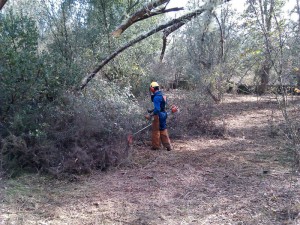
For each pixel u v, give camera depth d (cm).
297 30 568
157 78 1224
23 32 629
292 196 487
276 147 787
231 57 1436
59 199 491
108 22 1002
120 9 1027
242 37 1314
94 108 658
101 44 943
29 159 600
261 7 566
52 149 593
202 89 1187
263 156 717
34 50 650
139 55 1154
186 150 768
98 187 539
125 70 1065
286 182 552
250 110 1336
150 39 1178
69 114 639
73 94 684
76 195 507
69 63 752
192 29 1335
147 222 421
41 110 639
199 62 1366
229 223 417
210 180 572
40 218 432
